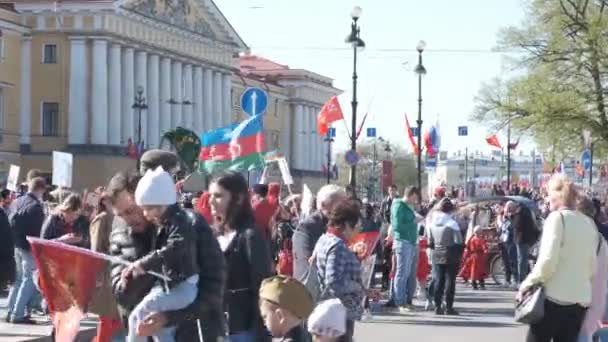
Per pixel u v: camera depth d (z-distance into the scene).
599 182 62.94
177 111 98.06
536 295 12.02
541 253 12.07
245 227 10.59
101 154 84.62
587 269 12.15
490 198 36.66
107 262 9.28
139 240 9.21
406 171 155.50
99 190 23.56
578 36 66.38
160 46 94.12
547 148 68.06
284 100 125.81
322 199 13.12
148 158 10.35
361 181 117.44
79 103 84.94
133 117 89.44
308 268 12.44
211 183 10.76
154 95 93.44
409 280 25.53
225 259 10.23
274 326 8.57
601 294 12.49
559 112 65.06
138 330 8.75
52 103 85.50
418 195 25.45
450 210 24.88
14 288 21.02
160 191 8.73
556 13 66.38
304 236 13.02
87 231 20.67
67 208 20.48
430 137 56.94
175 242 8.72
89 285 9.35
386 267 28.64
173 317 8.80
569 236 12.00
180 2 97.50
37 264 9.37
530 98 66.38
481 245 33.09
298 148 126.12
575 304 12.05
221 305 9.28
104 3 84.38
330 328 7.91
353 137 43.78
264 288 8.62
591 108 65.88
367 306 23.02
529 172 179.75
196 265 8.91
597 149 66.38
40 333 19.45
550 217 12.15
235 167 23.19
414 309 25.84
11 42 83.56
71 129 84.88
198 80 102.50
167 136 28.95
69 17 85.00
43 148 85.50
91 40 85.19
